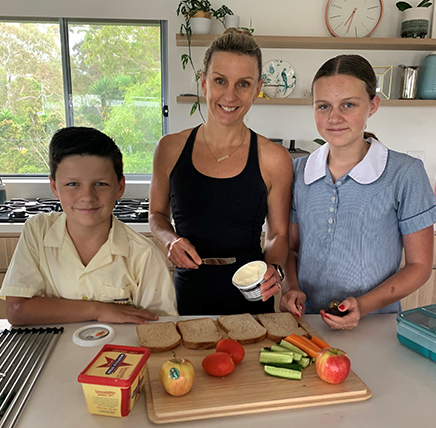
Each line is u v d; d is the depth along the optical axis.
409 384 0.83
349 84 1.04
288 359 0.84
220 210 1.25
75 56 2.74
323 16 2.63
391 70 2.71
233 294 1.28
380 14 2.59
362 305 1.05
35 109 2.80
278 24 2.63
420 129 2.81
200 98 2.57
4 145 2.83
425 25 2.49
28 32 2.68
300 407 0.75
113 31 2.71
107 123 2.86
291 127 2.77
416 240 1.13
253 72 1.14
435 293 2.35
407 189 1.12
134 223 2.21
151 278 1.13
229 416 0.72
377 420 0.72
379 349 0.97
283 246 1.29
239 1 2.59
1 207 2.45
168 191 1.39
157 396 0.75
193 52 2.61
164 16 2.59
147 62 2.78
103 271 1.10
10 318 1.03
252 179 1.26
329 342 0.99
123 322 1.04
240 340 0.96
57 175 0.99
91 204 0.99
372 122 2.80
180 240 1.13
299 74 2.71
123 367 0.74
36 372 0.82
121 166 1.08
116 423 0.70
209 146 1.29
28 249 1.07
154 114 2.87
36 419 0.70
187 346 0.93
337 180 1.19
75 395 0.76
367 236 1.16
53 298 1.06
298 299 1.12
